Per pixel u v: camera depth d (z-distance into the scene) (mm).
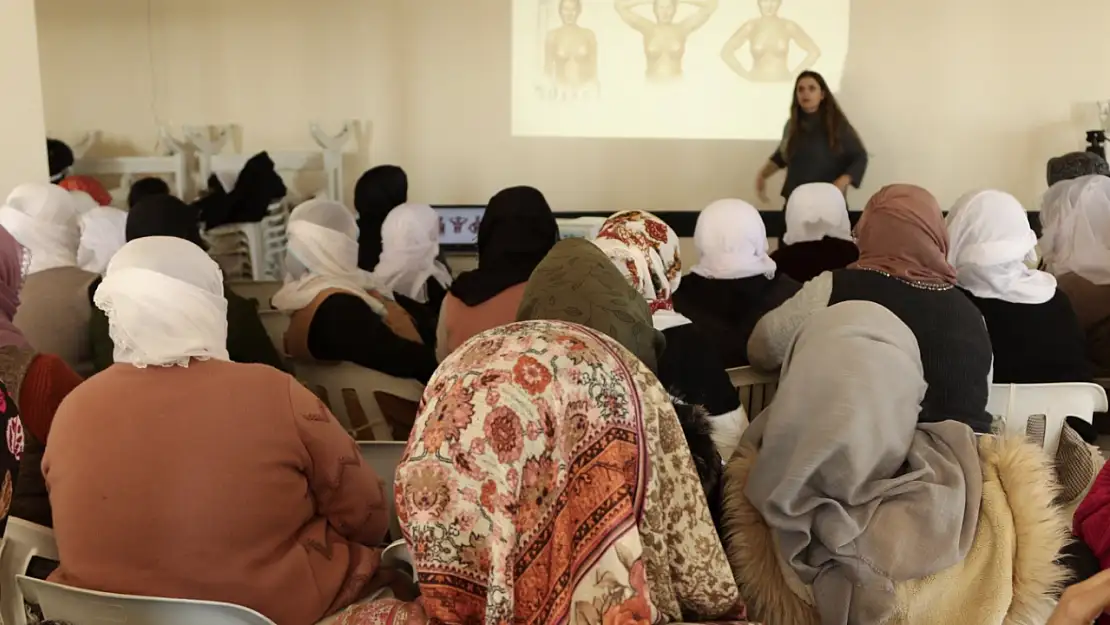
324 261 2113
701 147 4066
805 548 1114
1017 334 1765
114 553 1139
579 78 4004
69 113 4008
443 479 935
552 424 958
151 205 1881
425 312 2463
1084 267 2336
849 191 4102
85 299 1927
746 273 1944
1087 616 953
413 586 1316
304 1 3916
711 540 1024
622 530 939
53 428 1197
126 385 1187
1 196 2125
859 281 1551
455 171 4055
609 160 4066
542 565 945
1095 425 1761
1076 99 4012
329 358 1895
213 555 1138
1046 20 3943
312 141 4027
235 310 1703
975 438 1191
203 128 3984
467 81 3988
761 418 1250
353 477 1271
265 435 1177
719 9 3975
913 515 1076
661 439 1021
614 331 1237
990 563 1062
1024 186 4086
